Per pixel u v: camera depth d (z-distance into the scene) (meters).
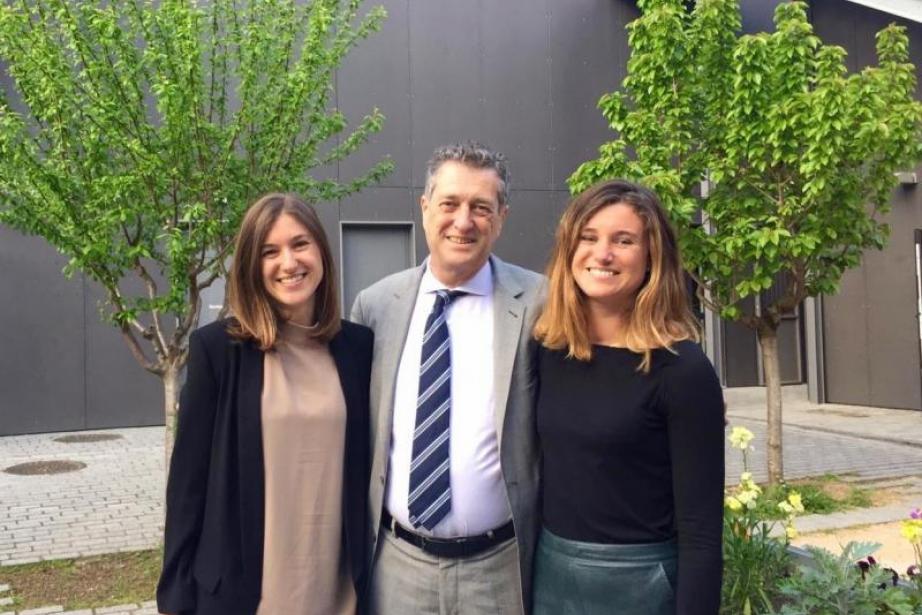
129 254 4.99
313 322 2.57
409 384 2.61
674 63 6.45
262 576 2.38
